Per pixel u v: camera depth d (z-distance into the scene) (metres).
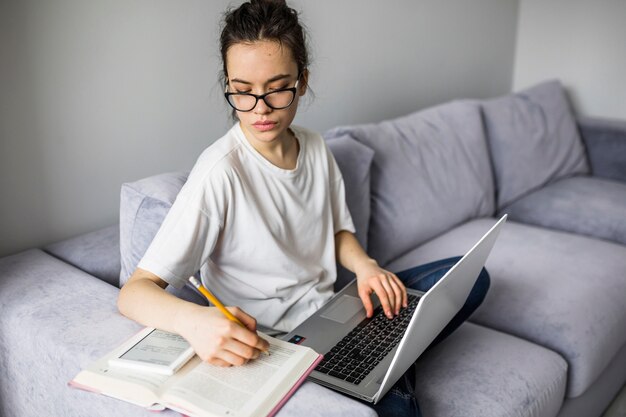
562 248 1.97
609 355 1.62
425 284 1.45
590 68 3.06
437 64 2.71
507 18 3.12
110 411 1.00
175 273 1.11
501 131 2.42
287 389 0.92
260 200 1.23
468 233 2.04
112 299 1.23
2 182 1.44
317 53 2.12
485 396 1.27
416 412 1.11
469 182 2.16
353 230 1.48
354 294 1.40
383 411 1.07
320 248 1.38
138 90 1.64
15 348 1.19
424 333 1.09
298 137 1.34
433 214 1.98
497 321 1.62
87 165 1.58
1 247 1.48
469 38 2.87
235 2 1.80
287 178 1.26
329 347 1.21
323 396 0.93
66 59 1.48
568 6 3.05
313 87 2.13
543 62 3.20
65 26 1.46
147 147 1.70
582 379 1.53
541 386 1.35
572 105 3.17
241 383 0.92
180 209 1.14
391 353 1.20
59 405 1.11
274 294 1.28
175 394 0.89
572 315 1.61
